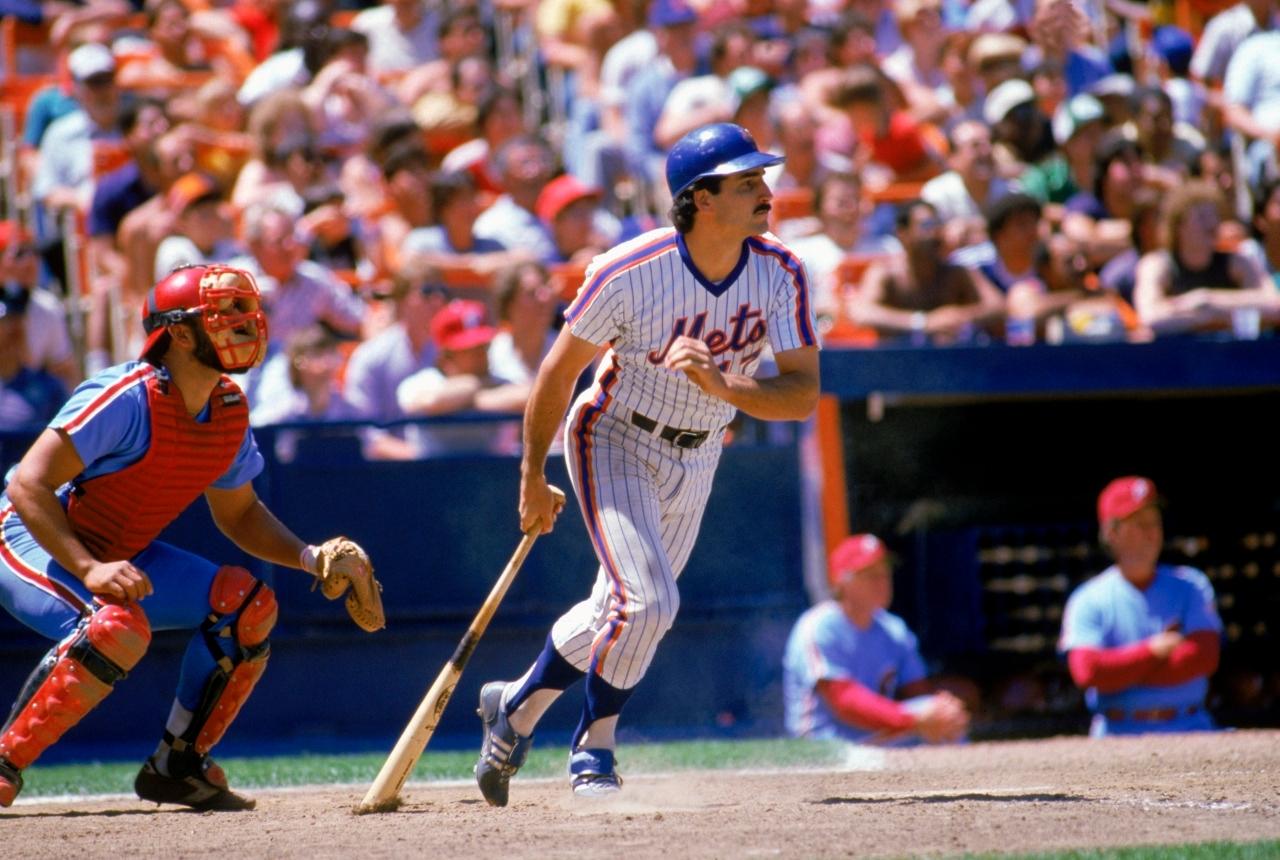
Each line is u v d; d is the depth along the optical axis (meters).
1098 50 48.69
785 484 32.38
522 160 37.75
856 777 19.39
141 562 16.69
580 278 35.66
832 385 31.44
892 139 42.50
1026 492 34.50
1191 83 48.09
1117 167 39.25
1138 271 36.56
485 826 14.60
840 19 45.88
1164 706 28.03
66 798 19.48
